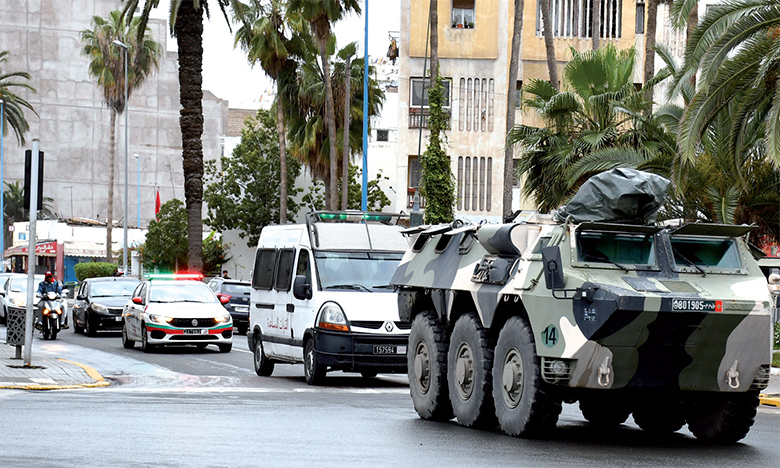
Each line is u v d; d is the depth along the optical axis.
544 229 15.95
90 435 14.95
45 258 104.31
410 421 18.09
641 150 39.81
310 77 71.62
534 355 15.33
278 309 28.16
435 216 55.19
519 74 69.56
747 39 31.41
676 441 16.27
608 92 41.94
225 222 87.75
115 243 106.44
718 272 15.80
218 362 33.34
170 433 15.35
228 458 13.03
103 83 96.19
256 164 87.94
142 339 37.41
